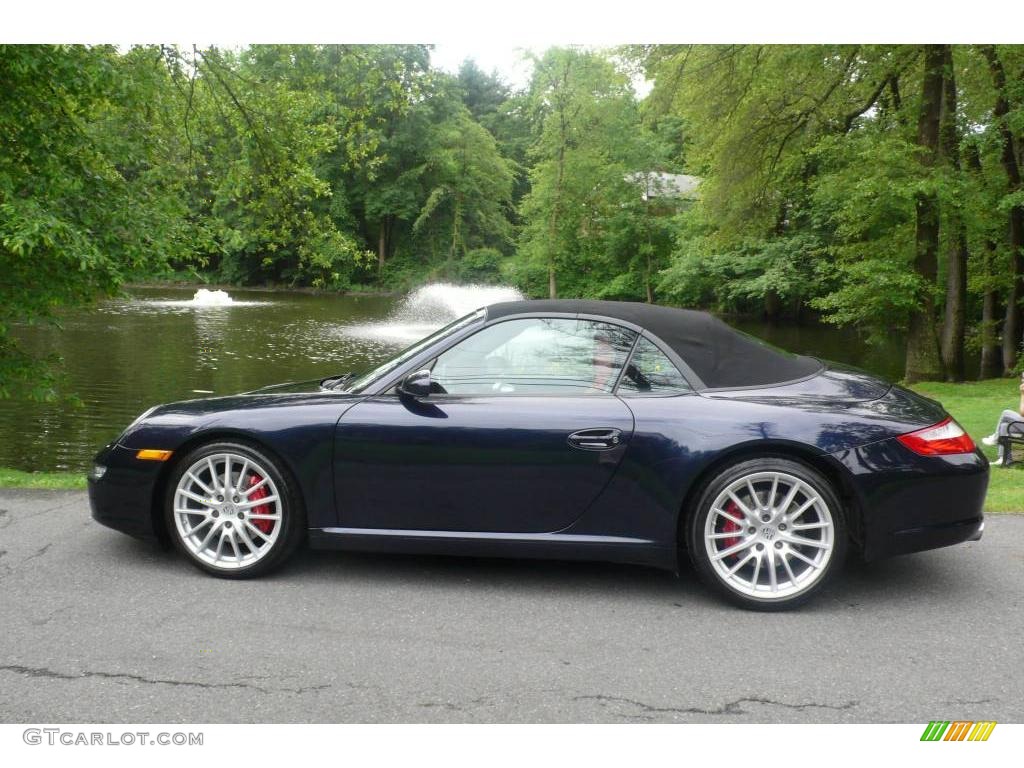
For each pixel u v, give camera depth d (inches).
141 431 150.3
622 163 1872.5
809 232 1248.8
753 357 147.4
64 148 345.1
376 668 113.5
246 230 501.0
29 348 802.2
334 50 492.4
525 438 139.3
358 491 144.6
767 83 745.0
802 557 136.2
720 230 932.0
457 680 110.3
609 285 1892.2
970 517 137.9
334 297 2102.6
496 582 149.0
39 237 296.4
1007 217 789.2
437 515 143.6
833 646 122.3
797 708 103.9
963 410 453.1
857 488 133.6
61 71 323.3
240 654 117.1
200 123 470.0
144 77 377.1
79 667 112.2
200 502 148.6
